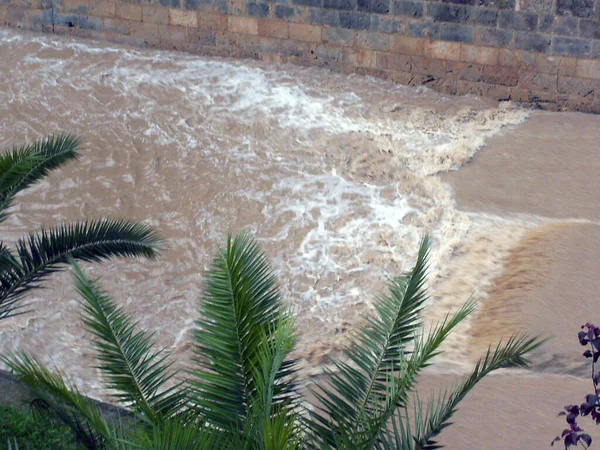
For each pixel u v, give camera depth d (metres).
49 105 19.67
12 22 23.73
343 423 5.40
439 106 19.88
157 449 4.53
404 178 16.75
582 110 19.50
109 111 19.44
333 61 21.39
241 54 22.12
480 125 18.89
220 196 16.42
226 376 5.42
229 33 22.00
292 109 19.55
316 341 12.12
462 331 11.12
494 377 9.77
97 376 11.17
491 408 9.00
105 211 16.05
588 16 18.55
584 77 19.14
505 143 17.98
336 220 15.56
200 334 5.44
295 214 15.81
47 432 6.98
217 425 5.32
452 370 10.02
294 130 18.70
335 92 20.41
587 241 13.63
